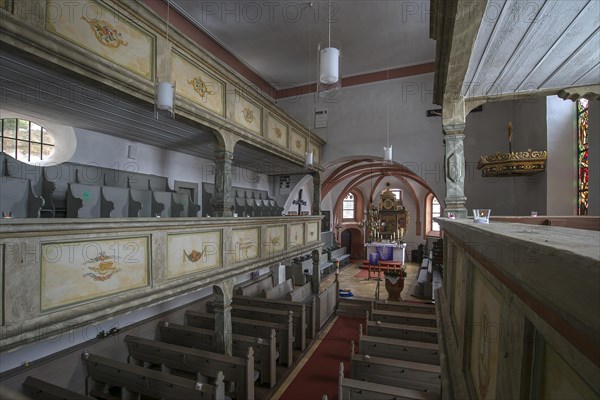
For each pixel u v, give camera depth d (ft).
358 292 49.55
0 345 9.73
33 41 10.37
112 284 13.34
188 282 17.21
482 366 6.30
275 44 33.81
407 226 72.90
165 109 13.89
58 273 11.41
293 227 30.96
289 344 25.21
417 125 39.50
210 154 30.94
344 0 27.17
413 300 44.06
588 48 12.32
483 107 36.96
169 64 16.15
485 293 6.12
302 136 35.09
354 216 82.58
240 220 21.74
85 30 12.16
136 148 25.61
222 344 20.35
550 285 2.20
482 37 11.54
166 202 24.40
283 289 37.76
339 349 29.27
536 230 4.56
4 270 9.92
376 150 40.83
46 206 18.53
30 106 17.20
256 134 24.59
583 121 23.41
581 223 17.78
